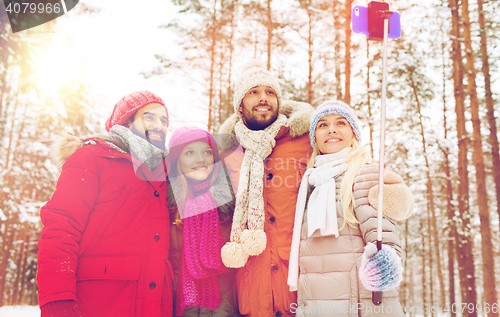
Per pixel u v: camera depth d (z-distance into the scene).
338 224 1.26
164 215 1.39
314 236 1.29
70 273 1.17
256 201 1.44
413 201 1.20
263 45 2.79
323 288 1.21
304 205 1.39
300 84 3.33
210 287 1.39
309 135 1.59
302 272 1.30
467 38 4.17
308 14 3.08
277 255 1.44
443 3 4.05
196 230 1.41
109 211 1.30
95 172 1.32
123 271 1.25
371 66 4.13
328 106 1.43
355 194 1.26
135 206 1.33
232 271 1.48
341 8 3.16
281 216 1.48
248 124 1.65
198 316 1.36
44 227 1.21
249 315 1.39
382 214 1.15
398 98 4.41
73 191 1.26
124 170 1.37
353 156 1.36
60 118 3.53
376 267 1.06
